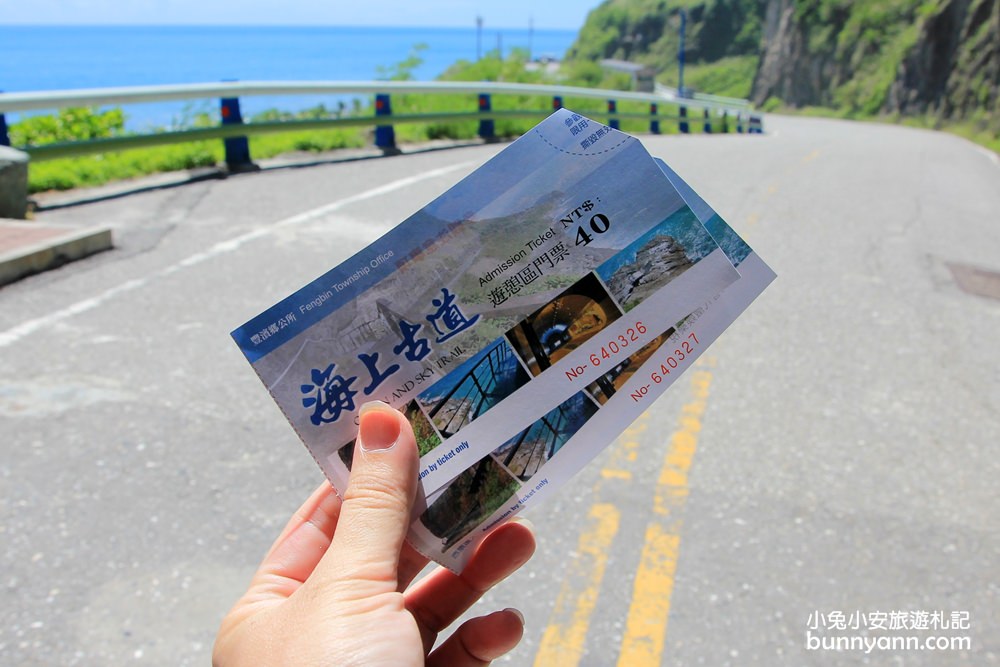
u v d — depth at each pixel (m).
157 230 5.90
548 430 0.98
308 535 1.09
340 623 0.86
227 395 3.54
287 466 3.07
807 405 3.71
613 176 0.96
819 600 2.48
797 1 63.09
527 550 1.19
